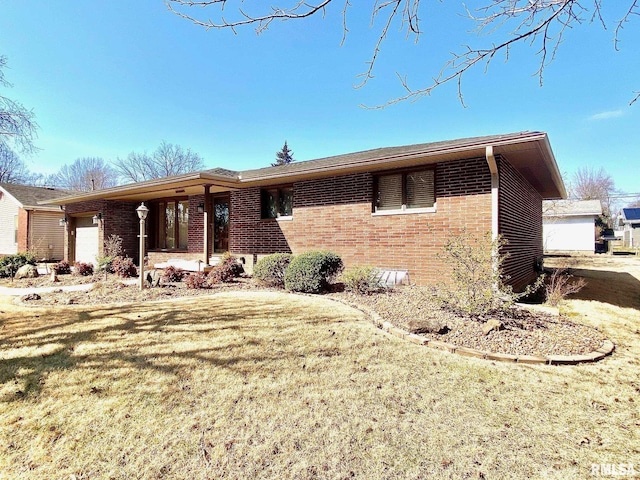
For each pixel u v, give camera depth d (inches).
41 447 96.8
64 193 872.9
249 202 468.1
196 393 125.1
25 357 157.8
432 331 184.9
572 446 97.7
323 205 395.5
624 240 1368.1
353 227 371.6
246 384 131.8
